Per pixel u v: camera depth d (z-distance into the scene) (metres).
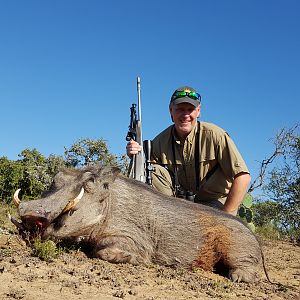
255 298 1.58
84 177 1.78
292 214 4.89
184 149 2.29
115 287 1.44
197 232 1.88
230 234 1.88
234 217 1.96
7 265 1.50
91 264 1.67
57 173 1.82
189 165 2.30
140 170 2.14
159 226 1.87
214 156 2.25
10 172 4.02
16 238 1.91
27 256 1.62
